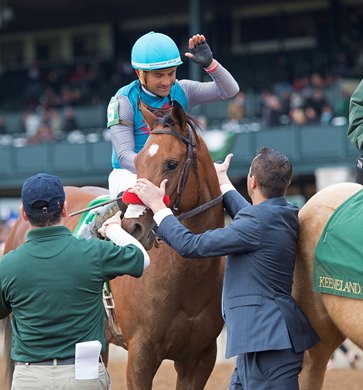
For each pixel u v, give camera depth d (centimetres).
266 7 4528
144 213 637
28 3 4600
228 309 625
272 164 633
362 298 587
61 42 5041
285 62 4088
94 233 723
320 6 4416
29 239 573
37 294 556
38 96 4522
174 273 694
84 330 563
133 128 721
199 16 3712
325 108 3331
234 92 745
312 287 643
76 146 3553
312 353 665
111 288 747
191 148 656
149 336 706
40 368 557
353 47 4078
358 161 680
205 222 683
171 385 1231
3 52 5184
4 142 3900
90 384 557
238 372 633
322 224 638
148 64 693
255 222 616
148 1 4534
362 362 1427
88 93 4403
